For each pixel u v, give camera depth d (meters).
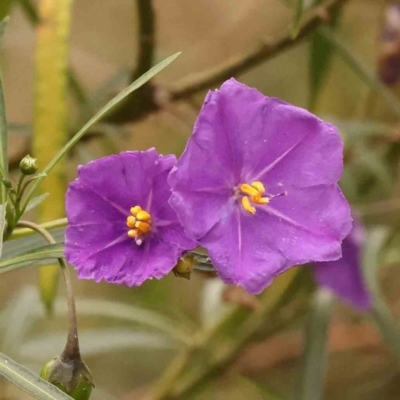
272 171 0.39
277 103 0.38
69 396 0.37
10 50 0.74
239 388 0.72
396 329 0.49
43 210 0.43
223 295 0.57
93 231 0.37
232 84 0.38
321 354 0.53
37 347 0.57
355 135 0.55
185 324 0.66
